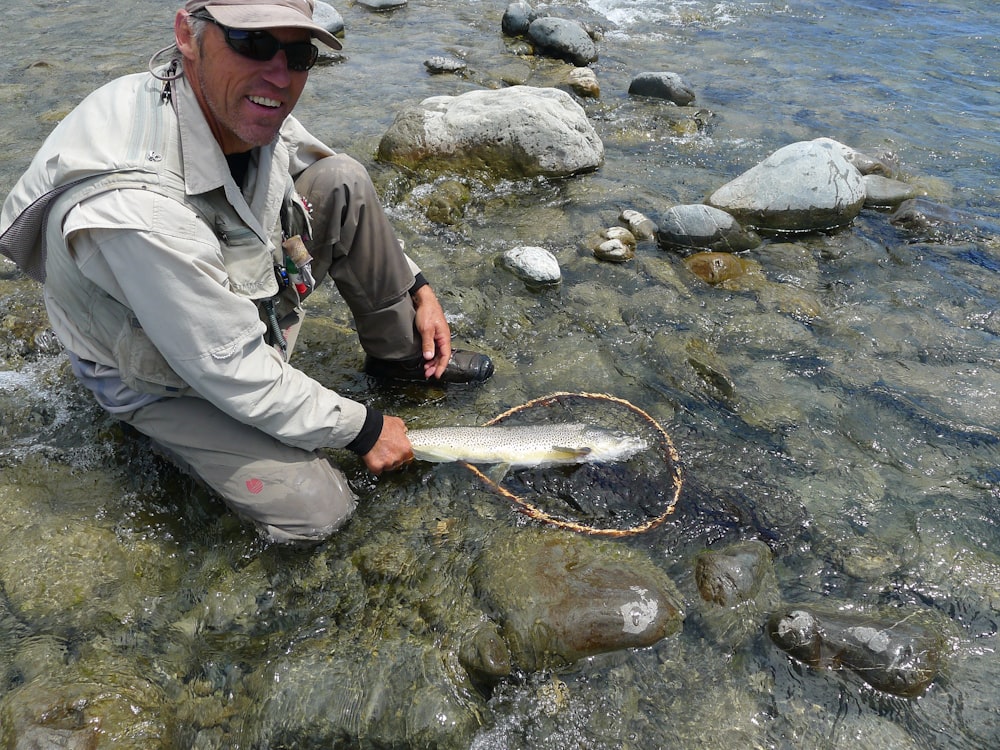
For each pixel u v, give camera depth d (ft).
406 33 14.97
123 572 4.33
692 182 9.38
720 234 7.79
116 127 3.71
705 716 3.73
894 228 8.38
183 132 3.73
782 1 17.46
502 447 5.01
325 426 4.36
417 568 4.39
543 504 4.85
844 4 17.25
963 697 3.80
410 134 9.32
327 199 4.93
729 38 15.26
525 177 9.32
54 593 4.18
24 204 3.85
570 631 3.95
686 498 4.92
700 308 6.95
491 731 3.66
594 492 4.95
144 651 3.94
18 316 6.29
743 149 10.34
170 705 3.70
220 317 3.83
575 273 7.43
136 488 4.82
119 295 3.84
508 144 9.25
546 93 9.73
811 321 6.80
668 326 6.66
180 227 3.66
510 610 4.08
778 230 8.23
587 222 8.36
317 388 4.39
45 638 3.96
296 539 4.44
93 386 4.38
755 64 13.76
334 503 4.53
